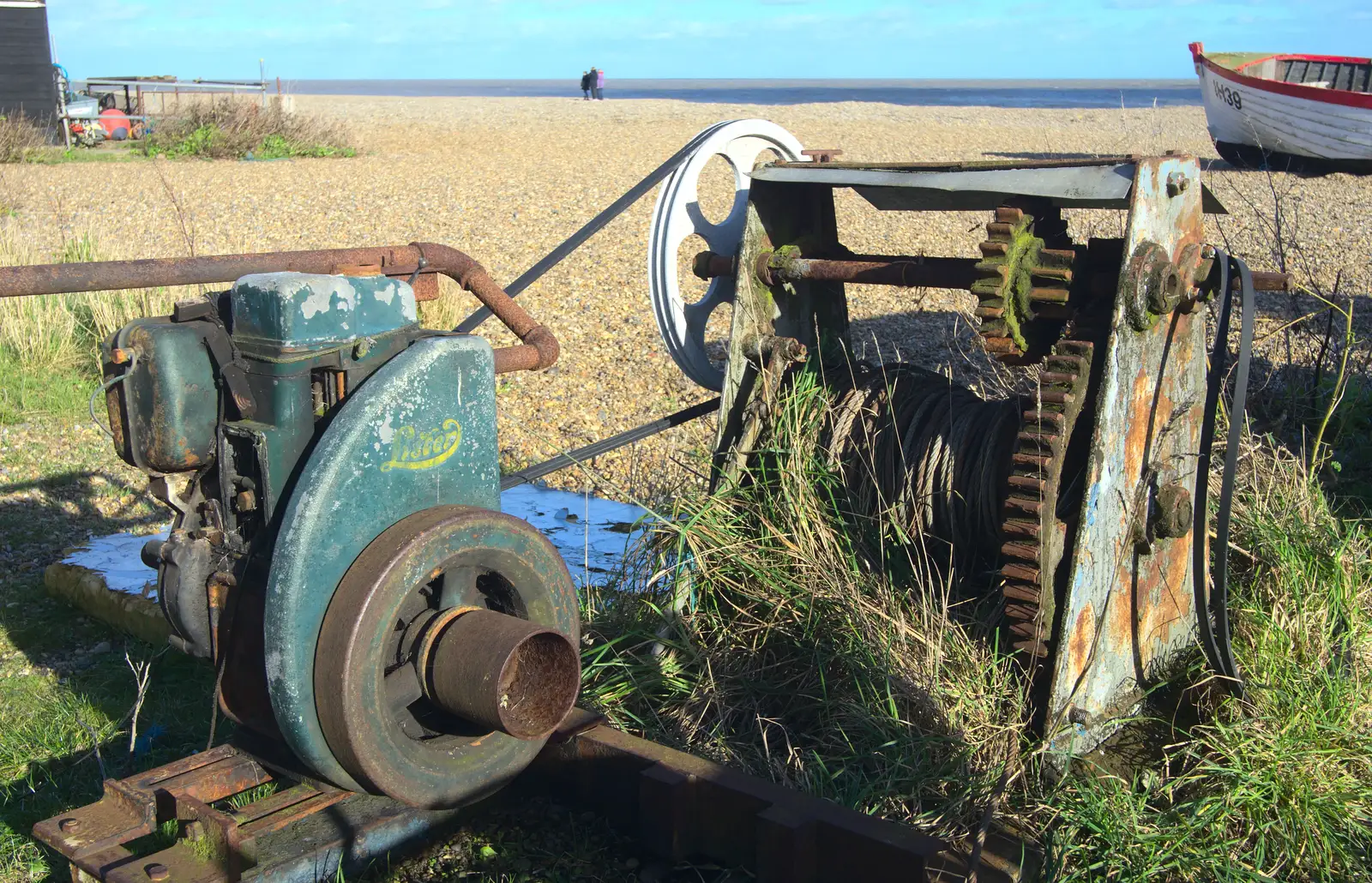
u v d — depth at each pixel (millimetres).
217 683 3260
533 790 3797
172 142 25625
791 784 3668
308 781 3309
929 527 4324
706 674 4203
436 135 32125
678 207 4801
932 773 3564
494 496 3449
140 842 3441
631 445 7441
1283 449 5777
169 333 3068
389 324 3275
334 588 3012
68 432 7676
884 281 4480
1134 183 3566
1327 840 3352
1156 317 3717
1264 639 4047
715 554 4457
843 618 4109
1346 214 14586
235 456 3162
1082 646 3756
